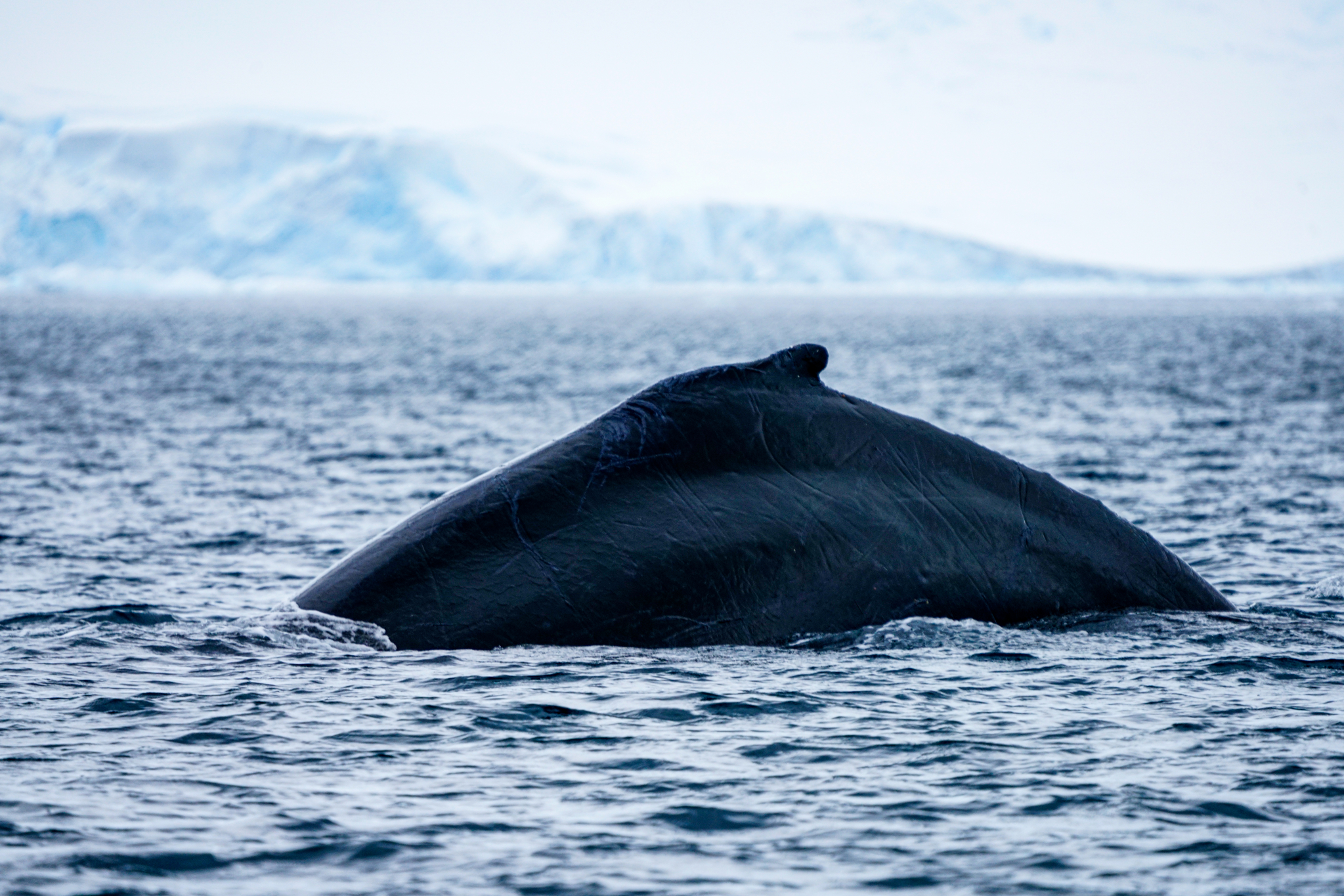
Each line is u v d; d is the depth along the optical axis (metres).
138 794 29.86
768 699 36.16
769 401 39.94
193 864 26.31
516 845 27.55
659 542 38.44
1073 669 38.91
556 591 38.38
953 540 39.78
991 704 36.22
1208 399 161.38
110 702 36.19
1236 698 36.94
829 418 40.06
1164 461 101.62
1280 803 29.55
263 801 29.67
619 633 38.19
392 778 31.19
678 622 38.28
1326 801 29.62
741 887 25.62
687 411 39.44
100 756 32.22
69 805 29.08
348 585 40.06
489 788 30.64
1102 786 30.70
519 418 138.12
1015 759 32.50
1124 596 41.62
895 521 39.50
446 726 34.31
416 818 28.88
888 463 40.06
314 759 32.28
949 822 28.69
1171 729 34.53
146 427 126.12
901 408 149.25
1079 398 163.50
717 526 38.62
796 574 38.78
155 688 37.47
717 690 36.62
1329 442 115.06
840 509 39.28
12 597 52.53
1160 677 38.38
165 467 96.69
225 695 36.66
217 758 32.25
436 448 110.62
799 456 39.62
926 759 32.47
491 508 39.28
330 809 29.31
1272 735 34.19
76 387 177.12
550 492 39.06
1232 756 32.59
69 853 26.58
